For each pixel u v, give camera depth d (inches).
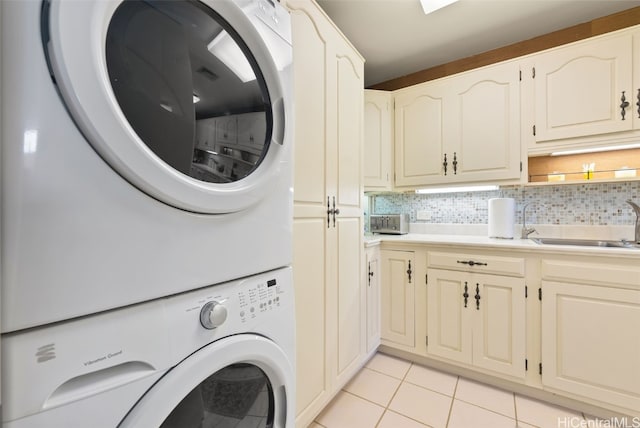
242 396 27.7
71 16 15.4
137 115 19.3
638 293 52.0
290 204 33.1
